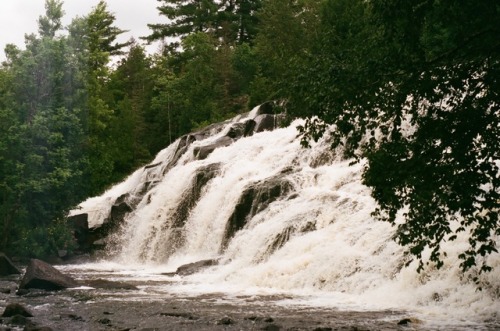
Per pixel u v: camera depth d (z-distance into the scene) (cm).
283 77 1235
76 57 3809
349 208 2100
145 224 3369
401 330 1188
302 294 1733
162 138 7119
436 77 1143
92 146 5325
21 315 1349
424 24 1200
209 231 2811
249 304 1559
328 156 2828
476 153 1135
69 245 3472
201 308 1495
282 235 2186
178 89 6894
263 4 7206
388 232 1800
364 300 1598
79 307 1535
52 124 3481
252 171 2953
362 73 1131
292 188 2562
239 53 6894
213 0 8262
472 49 1142
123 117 6731
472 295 1412
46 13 3878
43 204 3478
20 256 3303
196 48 6900
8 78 3531
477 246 1502
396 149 1168
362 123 1166
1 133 3378
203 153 3756
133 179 4650
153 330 1214
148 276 2380
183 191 3212
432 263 1536
